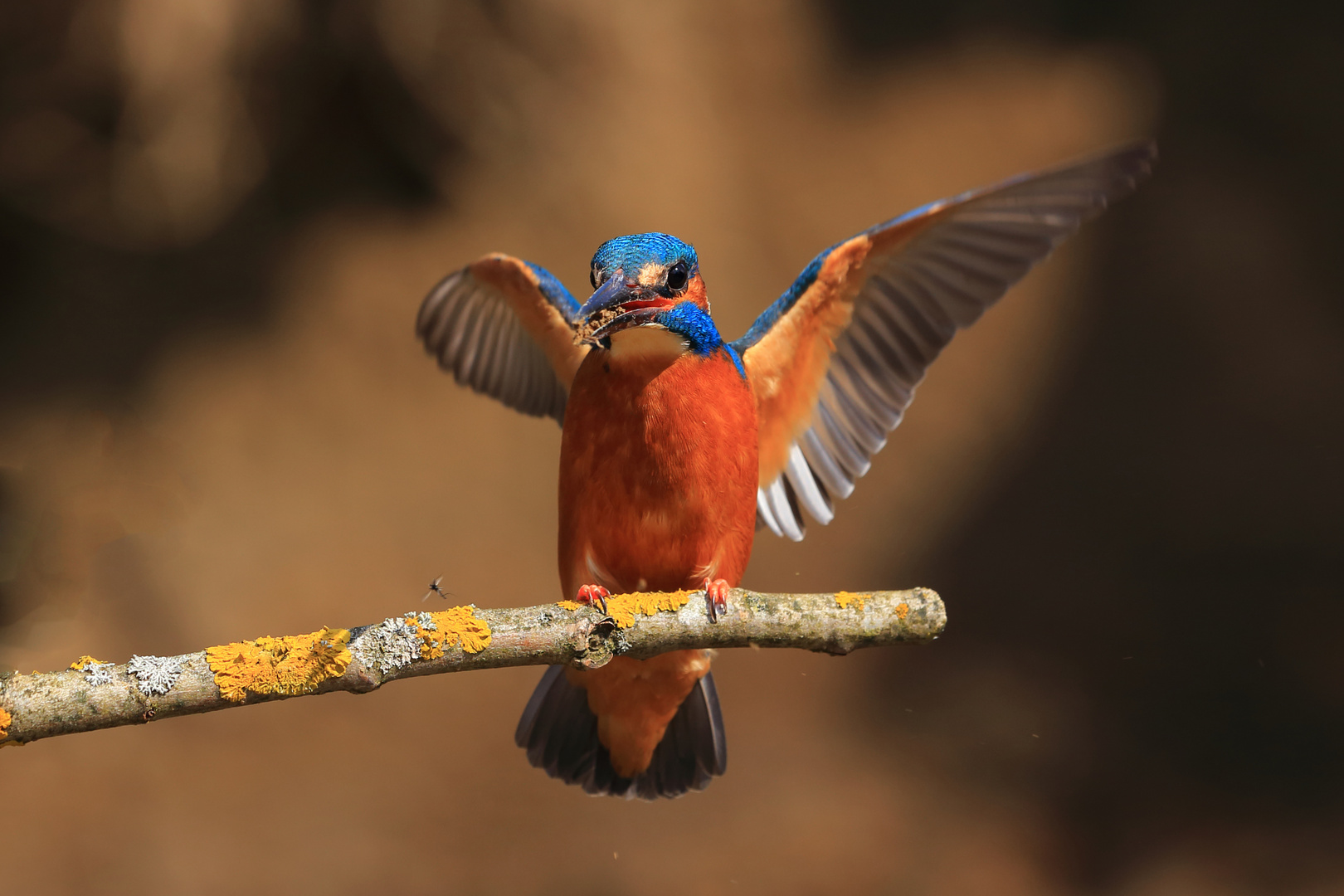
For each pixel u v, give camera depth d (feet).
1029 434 58.80
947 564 53.83
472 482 54.49
